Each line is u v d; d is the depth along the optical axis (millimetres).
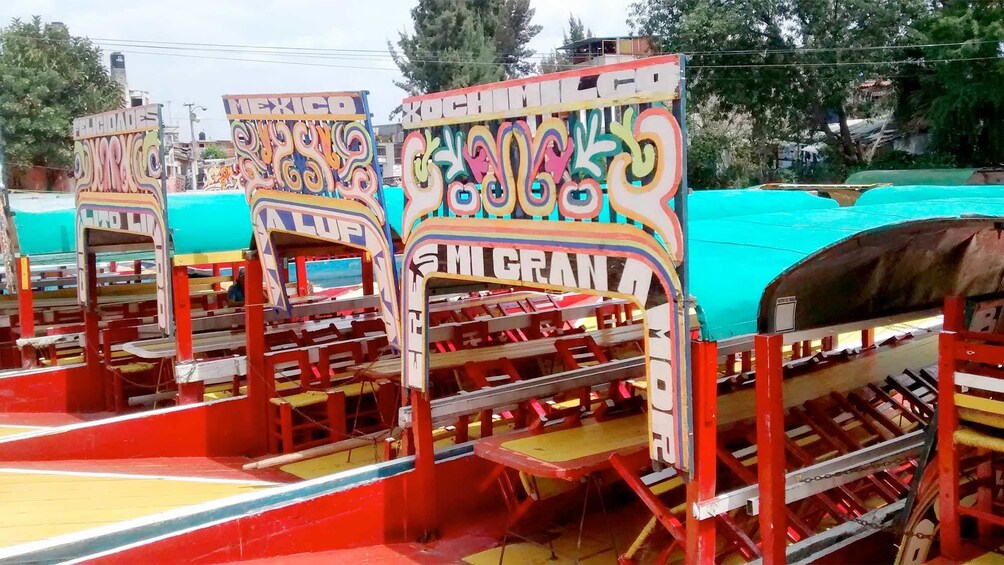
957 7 27375
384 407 9383
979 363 5320
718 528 5898
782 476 4789
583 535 7012
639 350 11672
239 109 8766
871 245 4910
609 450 6039
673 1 33625
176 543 6262
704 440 4699
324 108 7438
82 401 11938
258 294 9570
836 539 5770
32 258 17578
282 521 6680
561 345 8844
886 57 29641
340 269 18578
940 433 5074
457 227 6266
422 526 7109
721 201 9297
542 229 5473
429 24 47969
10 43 34688
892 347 9281
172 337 9719
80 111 35594
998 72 25562
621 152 4809
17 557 5812
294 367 10773
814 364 8398
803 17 30656
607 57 51875
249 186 8961
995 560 4973
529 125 5469
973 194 8898
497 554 6719
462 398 7289
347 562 6598
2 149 13469
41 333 13023
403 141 6758
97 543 6066
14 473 8266
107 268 18094
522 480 6707
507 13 52438
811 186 12062
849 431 7492
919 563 5430
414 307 6867
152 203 9398
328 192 7691
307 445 9227
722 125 35562
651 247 4691
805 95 31188
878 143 33000
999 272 6316
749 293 4828
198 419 9445
